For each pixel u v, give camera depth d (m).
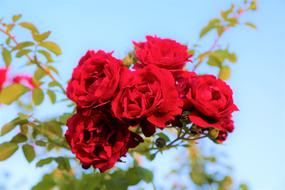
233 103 0.92
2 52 1.10
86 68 0.90
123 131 0.90
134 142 0.91
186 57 0.97
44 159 1.04
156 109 0.88
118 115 0.87
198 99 0.90
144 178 1.06
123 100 0.87
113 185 1.03
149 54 0.94
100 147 0.90
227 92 0.92
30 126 1.07
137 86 0.88
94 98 0.88
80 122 0.90
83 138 0.90
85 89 0.90
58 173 1.20
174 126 0.93
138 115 0.87
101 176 1.04
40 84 1.13
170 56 0.96
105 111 0.89
